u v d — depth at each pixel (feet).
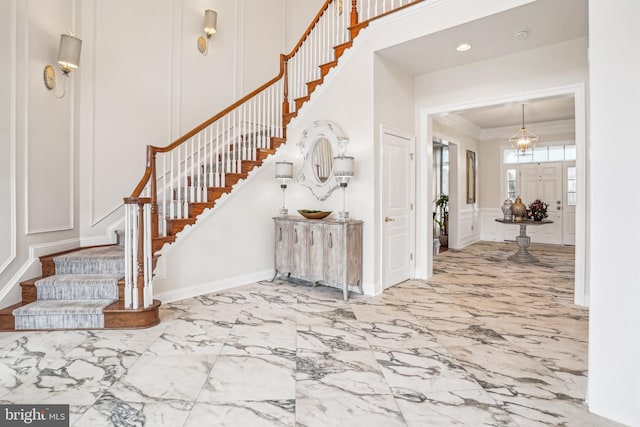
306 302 12.56
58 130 12.36
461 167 27.20
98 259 11.53
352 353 8.38
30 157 11.10
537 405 6.26
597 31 6.01
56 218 12.28
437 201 29.09
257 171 15.28
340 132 14.30
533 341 9.14
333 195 14.76
